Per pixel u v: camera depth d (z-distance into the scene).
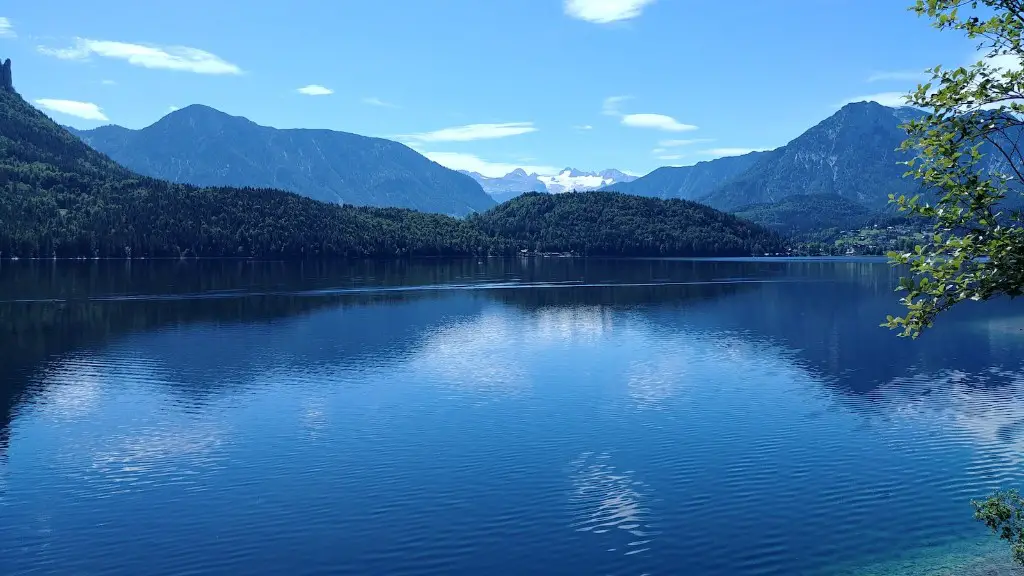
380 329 94.88
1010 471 39.22
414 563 30.00
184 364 70.69
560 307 121.69
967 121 15.93
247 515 34.56
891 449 43.03
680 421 49.50
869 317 106.62
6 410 53.34
